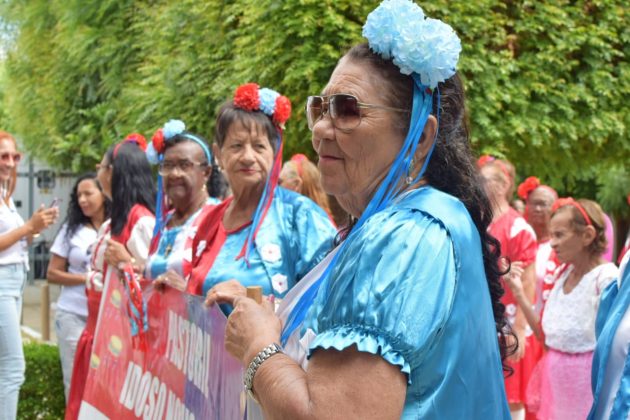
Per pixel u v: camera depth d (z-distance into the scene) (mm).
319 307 1848
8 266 5445
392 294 1631
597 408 2100
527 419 5645
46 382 6312
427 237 1700
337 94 1838
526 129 7305
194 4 8953
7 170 5719
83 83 13094
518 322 5023
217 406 2598
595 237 4359
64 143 12969
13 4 14867
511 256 5109
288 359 1793
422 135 1877
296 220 3230
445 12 7098
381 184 1840
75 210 6074
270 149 3361
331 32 7070
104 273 4945
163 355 3154
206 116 8766
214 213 3482
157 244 4234
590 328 4309
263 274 3154
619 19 7715
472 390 1728
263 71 7355
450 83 1925
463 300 1713
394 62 1813
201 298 2799
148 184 4918
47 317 10336
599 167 9445
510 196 5762
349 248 1739
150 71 10062
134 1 12156
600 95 7738
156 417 3176
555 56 7516
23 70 14773
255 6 7359
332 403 1599
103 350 3803
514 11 7582
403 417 1643
